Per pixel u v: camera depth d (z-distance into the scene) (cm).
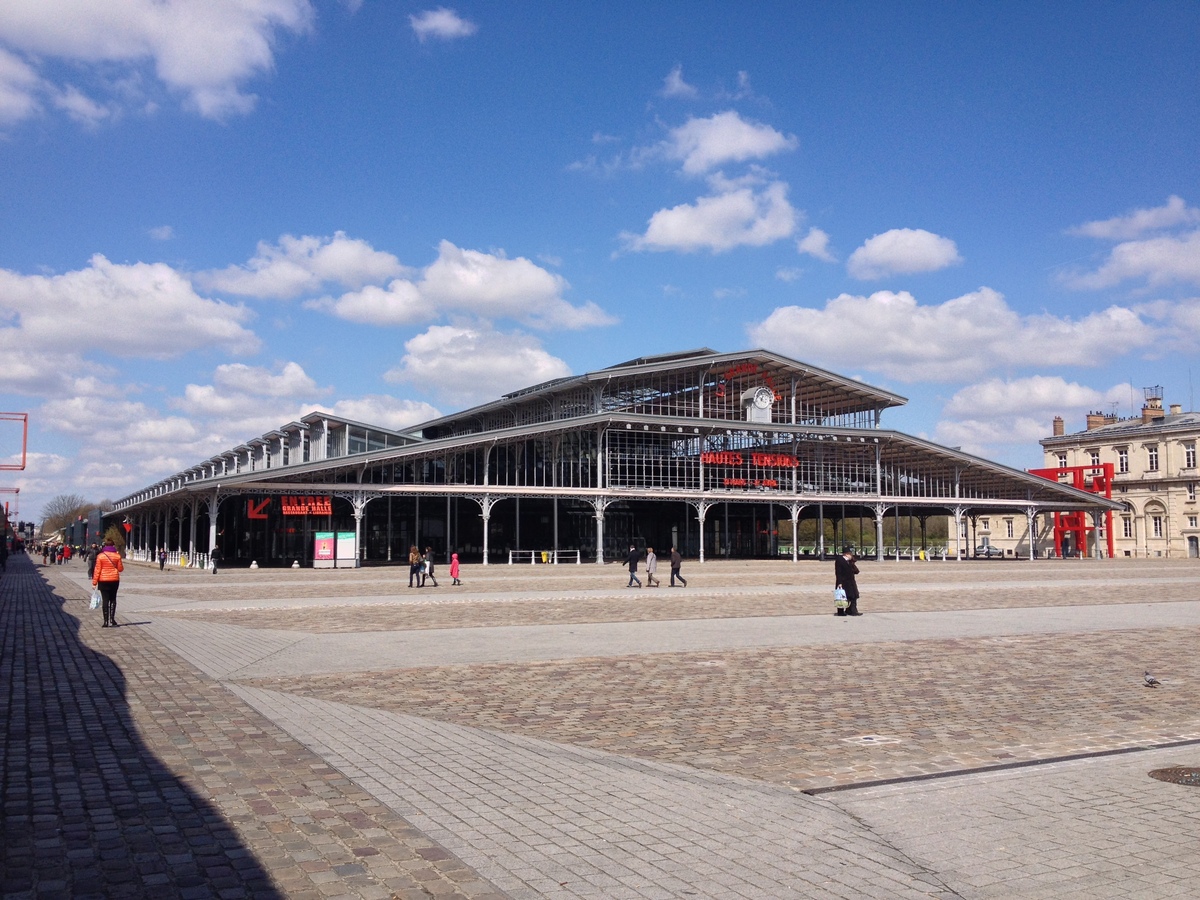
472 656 1659
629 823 709
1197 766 897
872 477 7794
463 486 6047
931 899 561
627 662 1587
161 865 609
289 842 656
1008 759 925
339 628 2153
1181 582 4103
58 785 803
